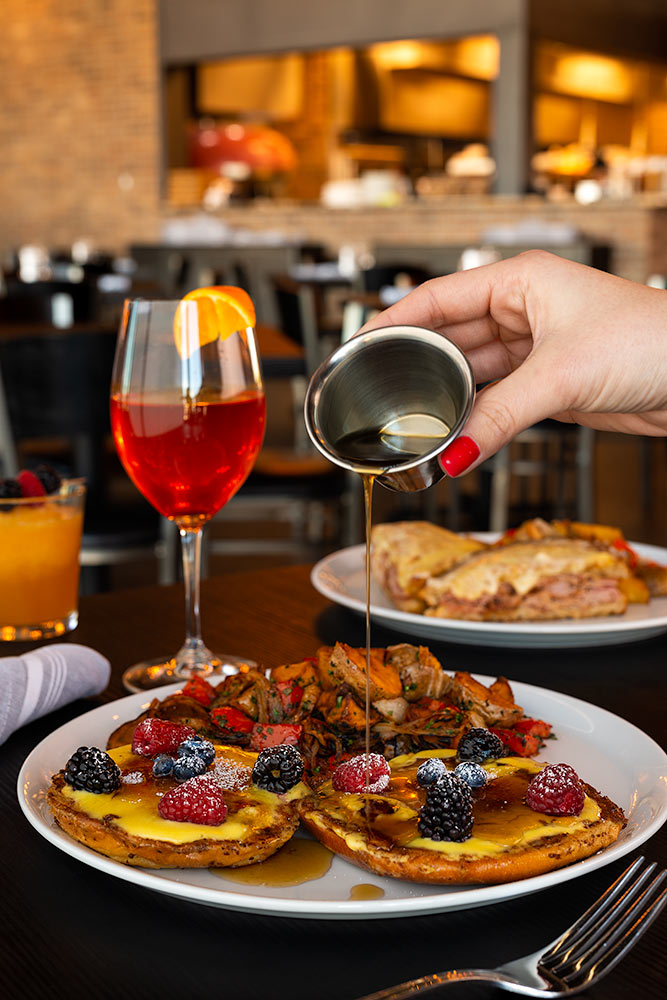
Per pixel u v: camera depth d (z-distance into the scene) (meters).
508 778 0.62
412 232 6.45
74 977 0.51
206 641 0.87
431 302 0.82
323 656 0.71
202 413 0.80
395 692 0.69
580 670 0.82
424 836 0.56
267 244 5.68
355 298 2.95
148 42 7.68
